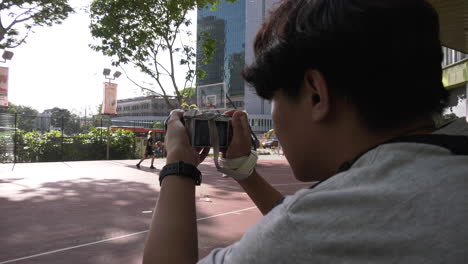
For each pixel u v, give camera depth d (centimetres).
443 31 371
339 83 56
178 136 81
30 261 361
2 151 1847
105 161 1964
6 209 623
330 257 46
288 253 48
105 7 1484
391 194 47
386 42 54
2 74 1788
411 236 44
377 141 57
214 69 6706
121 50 1535
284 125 64
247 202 708
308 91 60
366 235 45
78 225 511
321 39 56
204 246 418
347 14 55
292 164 65
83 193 817
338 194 49
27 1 1446
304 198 51
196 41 1616
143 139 2353
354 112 57
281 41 61
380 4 54
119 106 12625
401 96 55
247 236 54
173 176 71
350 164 56
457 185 46
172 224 64
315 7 59
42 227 498
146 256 62
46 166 1592
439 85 58
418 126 57
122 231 479
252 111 5322
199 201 715
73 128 2189
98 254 385
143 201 719
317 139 61
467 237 43
